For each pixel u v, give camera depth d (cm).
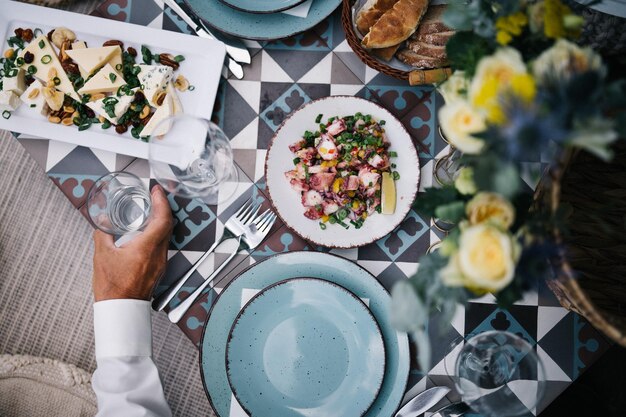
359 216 112
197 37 119
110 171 121
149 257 111
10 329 168
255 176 121
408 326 60
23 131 119
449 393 113
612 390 128
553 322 115
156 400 110
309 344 109
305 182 111
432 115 121
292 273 112
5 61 120
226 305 112
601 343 115
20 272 167
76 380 144
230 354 107
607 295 96
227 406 110
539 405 114
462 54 65
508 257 56
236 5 117
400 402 108
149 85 118
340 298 107
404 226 118
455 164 111
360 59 121
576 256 95
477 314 116
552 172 68
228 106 122
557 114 54
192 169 115
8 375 142
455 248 61
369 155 111
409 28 106
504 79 56
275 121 122
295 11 119
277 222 119
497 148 56
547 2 61
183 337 159
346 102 113
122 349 108
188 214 120
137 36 120
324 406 108
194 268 116
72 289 168
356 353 108
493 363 103
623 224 93
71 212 167
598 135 53
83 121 119
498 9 62
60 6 134
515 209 67
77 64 120
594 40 99
